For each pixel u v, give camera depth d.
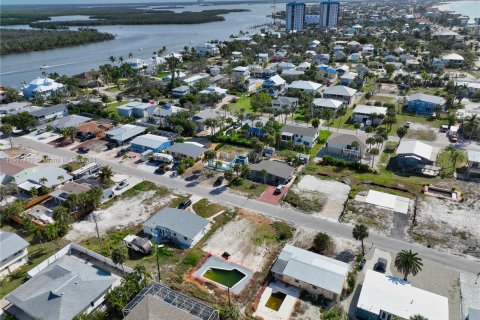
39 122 136.25
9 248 64.69
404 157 101.94
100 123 131.50
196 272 63.88
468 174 94.69
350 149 105.50
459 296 57.72
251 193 88.62
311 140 111.75
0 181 91.25
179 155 106.69
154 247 69.81
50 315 52.16
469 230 73.44
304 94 157.12
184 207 82.19
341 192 88.69
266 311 55.66
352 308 55.78
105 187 89.06
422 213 79.44
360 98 163.50
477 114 135.25
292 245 70.06
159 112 134.38
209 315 51.62
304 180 94.31
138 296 54.34
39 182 90.38
